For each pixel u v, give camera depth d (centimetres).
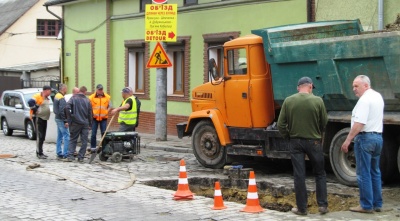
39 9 4475
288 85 1181
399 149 1042
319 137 868
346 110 1109
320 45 1099
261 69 1258
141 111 2405
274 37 1203
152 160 1543
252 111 1266
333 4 1589
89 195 1034
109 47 2572
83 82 2788
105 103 1688
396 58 990
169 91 2247
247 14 1878
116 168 1373
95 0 2658
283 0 1747
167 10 1834
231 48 1303
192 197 990
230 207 927
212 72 1359
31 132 2197
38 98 1576
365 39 1027
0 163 1468
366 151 870
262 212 886
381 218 847
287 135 884
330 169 1292
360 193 882
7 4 4844
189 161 1523
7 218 859
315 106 859
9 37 4381
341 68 1078
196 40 2100
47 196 1027
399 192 1041
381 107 879
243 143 1315
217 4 1984
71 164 1443
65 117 1522
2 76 3897
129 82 2477
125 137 1503
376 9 1488
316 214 875
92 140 1677
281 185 1126
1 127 2444
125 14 2480
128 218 852
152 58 1888
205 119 1393
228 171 1241
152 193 1053
